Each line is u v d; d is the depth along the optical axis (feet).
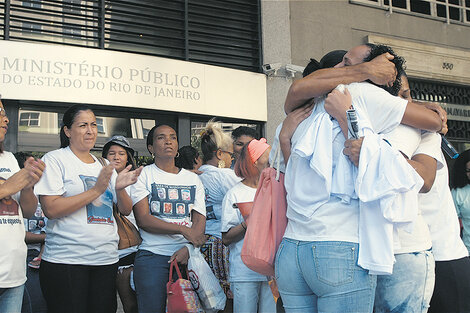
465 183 13.80
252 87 23.45
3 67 19.06
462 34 28.68
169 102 21.68
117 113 21.86
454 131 28.30
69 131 11.43
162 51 22.86
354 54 7.28
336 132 6.65
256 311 12.41
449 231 8.80
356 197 6.26
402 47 26.61
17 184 8.84
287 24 24.32
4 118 9.64
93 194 10.56
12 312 8.87
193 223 13.08
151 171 13.02
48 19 20.97
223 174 14.70
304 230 6.49
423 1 28.07
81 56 20.29
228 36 23.98
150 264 12.27
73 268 10.49
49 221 10.77
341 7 25.88
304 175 6.63
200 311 11.85
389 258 6.02
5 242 8.73
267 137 23.66
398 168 6.04
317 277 6.24
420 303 6.86
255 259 7.41
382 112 6.63
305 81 6.97
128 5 22.27
